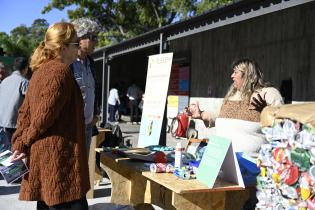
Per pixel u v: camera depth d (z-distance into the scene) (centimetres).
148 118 609
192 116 404
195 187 283
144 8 2403
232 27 1080
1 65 790
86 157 276
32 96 269
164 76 592
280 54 902
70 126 268
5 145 636
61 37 281
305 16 825
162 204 386
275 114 280
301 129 260
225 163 299
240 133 346
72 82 269
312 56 805
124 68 2236
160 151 395
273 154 274
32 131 260
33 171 265
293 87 859
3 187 620
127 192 440
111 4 2427
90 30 374
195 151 369
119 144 654
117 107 1702
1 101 623
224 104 369
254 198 316
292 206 259
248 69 351
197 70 1255
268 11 561
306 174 250
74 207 268
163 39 887
